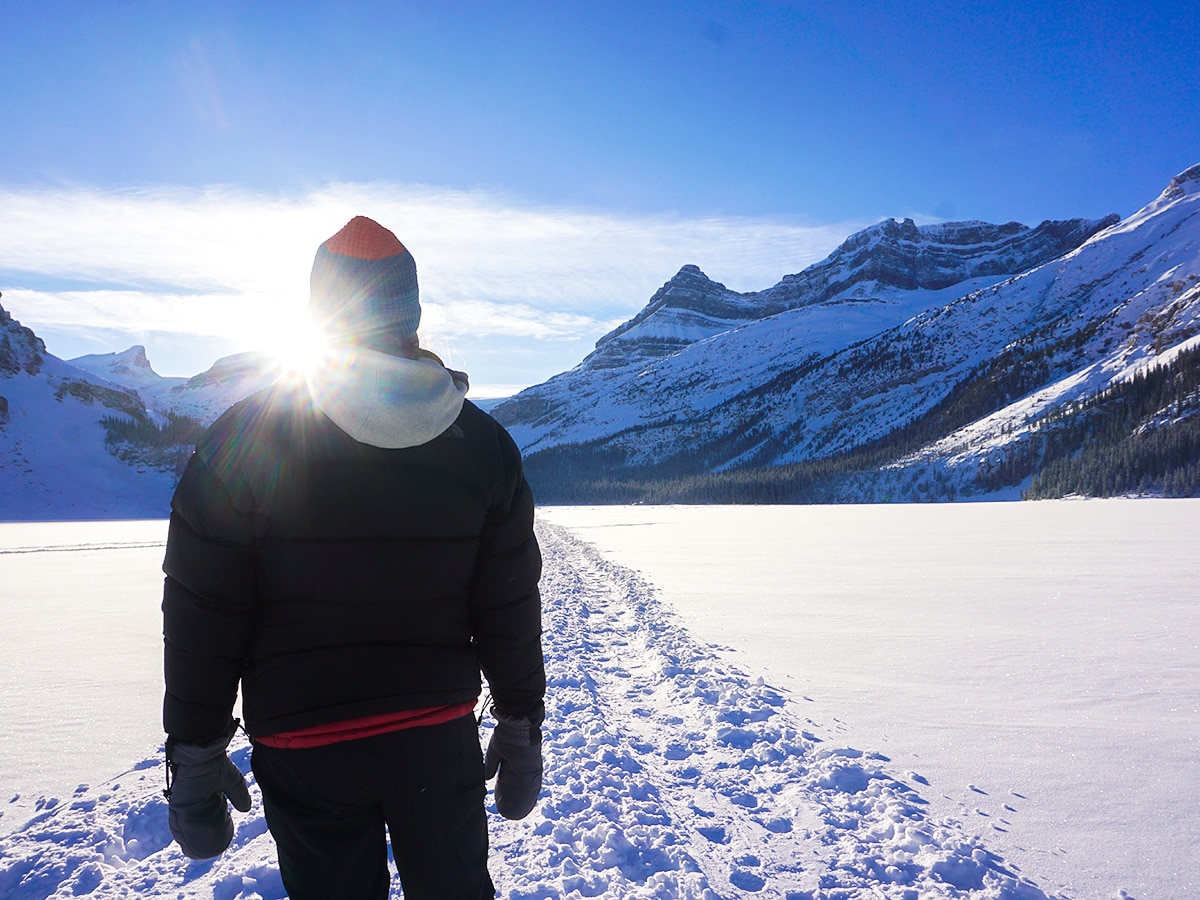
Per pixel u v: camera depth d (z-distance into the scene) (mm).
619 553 22125
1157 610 9906
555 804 3924
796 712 5676
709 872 3293
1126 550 19500
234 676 1589
